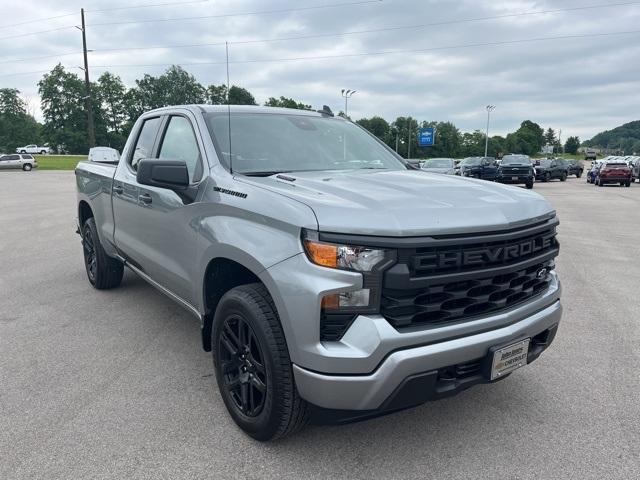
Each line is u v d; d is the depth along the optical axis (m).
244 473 2.61
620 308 5.38
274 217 2.58
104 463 2.68
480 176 28.31
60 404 3.29
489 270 2.54
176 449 2.81
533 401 3.38
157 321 4.85
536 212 2.92
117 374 3.73
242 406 2.88
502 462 2.72
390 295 2.37
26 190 23.86
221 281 3.24
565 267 7.39
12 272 6.79
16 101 113.56
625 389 3.55
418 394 2.42
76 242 9.15
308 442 2.88
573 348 4.28
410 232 2.36
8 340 4.38
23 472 2.60
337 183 2.96
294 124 3.99
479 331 2.55
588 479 2.59
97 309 5.20
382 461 2.71
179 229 3.46
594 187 30.31
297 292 2.39
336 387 2.34
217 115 3.74
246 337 2.83
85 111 97.69
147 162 3.10
